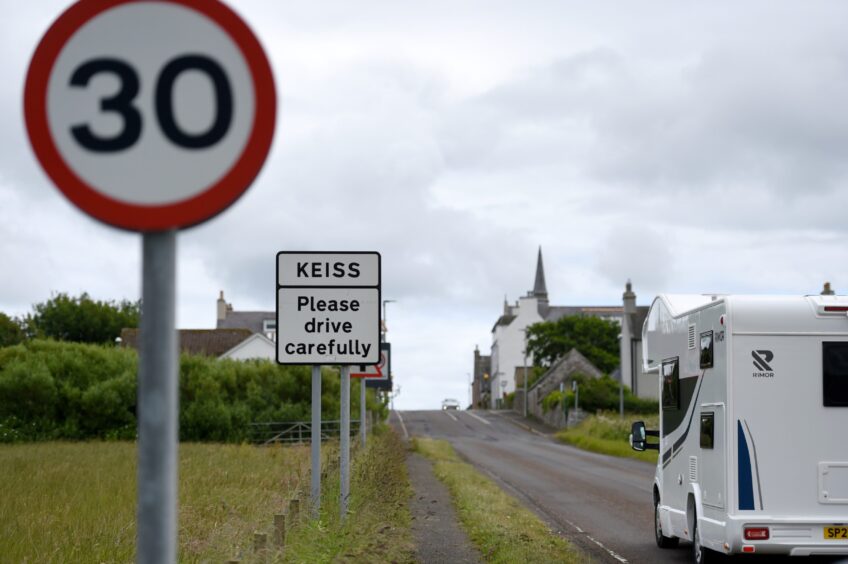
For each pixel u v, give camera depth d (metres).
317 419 12.92
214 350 79.56
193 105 3.34
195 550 10.97
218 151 3.33
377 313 12.85
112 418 48.22
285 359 12.84
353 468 17.61
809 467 12.12
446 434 73.50
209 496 17.38
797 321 12.23
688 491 13.92
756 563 13.35
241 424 50.44
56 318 91.94
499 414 106.75
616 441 53.91
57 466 27.06
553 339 116.25
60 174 3.31
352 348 12.83
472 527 16.11
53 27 3.31
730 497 12.09
